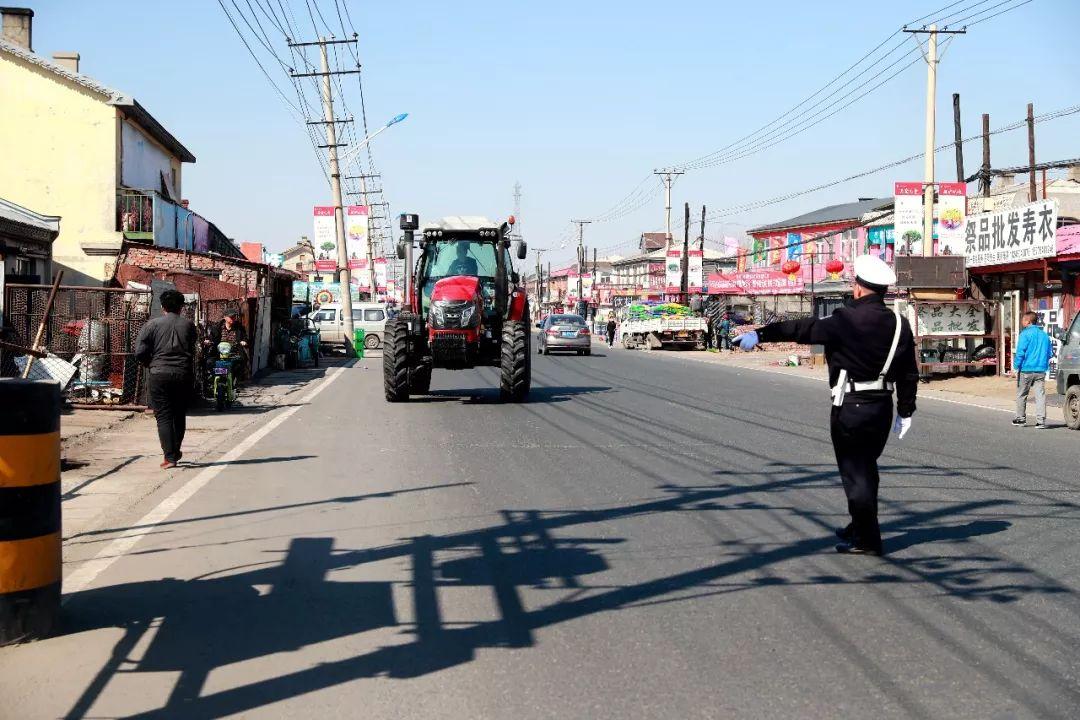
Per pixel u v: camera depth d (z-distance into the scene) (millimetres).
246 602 5750
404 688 4426
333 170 37875
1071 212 41375
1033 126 39531
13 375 16594
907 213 30250
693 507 8539
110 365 16719
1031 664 4711
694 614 5508
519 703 4250
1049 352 15812
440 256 19344
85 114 30375
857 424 6730
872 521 6785
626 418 16047
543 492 9281
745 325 55469
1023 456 11906
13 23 34469
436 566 6566
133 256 27578
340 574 6371
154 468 10742
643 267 108750
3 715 4141
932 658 4797
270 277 30031
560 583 6152
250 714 4145
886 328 6668
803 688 4414
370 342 44656
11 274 22266
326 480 9977
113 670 4660
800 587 6047
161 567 6543
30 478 5070
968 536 7426
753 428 14625
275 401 19219
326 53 36625
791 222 71000
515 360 18438
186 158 39312
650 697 4312
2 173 30219
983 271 27797
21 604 5023
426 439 13312
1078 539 7324
